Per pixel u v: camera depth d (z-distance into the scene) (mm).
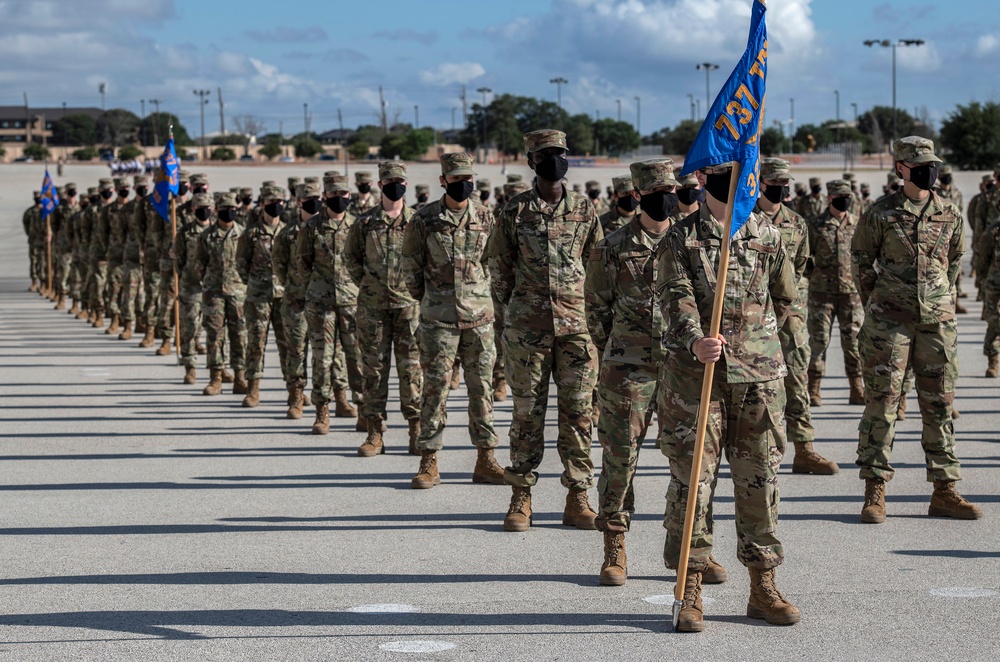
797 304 12148
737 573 8719
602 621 7535
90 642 7238
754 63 7129
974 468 12281
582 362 9820
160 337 23859
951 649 6918
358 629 7441
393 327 13305
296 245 15375
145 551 9430
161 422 15852
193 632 7418
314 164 129125
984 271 18391
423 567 8875
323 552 9352
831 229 15930
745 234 7309
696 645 7043
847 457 12930
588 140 173500
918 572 8570
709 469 7352
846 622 7449
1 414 16562
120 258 27156
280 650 7066
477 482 11898
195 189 20391
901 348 10055
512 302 9859
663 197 8484
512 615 7688
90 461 13273
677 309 7254
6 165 125500
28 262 53531
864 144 166875
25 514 10789
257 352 16984
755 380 7223
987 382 18312
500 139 166625
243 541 9719
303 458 13328
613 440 8438
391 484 11914
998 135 114562
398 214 13039
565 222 9711
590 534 9883
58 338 26438
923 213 10023
